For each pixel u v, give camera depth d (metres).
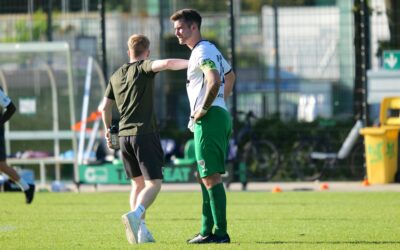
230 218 40.16
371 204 47.22
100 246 29.88
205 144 29.22
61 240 31.97
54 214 42.88
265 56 77.69
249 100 70.44
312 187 61.25
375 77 62.38
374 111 68.62
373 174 61.88
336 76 68.31
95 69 67.94
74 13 80.19
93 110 68.31
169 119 74.06
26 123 66.06
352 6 69.81
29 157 62.91
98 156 65.50
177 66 30.30
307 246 29.36
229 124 29.70
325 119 67.06
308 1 81.00
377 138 61.34
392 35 66.56
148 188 30.70
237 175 59.88
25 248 29.56
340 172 65.12
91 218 40.75
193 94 29.30
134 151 31.08
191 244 29.77
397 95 62.28
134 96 30.94
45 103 66.19
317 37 70.12
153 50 74.19
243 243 30.30
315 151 66.00
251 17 78.69
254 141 65.75
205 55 28.80
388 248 28.81
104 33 62.38
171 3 81.88
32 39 75.38
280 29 73.81
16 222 38.94
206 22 80.69
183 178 58.06
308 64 68.94
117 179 58.88
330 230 34.88
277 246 29.28
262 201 49.94
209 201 30.33
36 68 65.00
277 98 69.75
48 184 66.56
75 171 59.62
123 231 35.06
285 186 62.91
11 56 64.31
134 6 92.25
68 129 67.44
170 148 63.94
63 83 67.31
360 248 28.78
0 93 38.00
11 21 76.56
